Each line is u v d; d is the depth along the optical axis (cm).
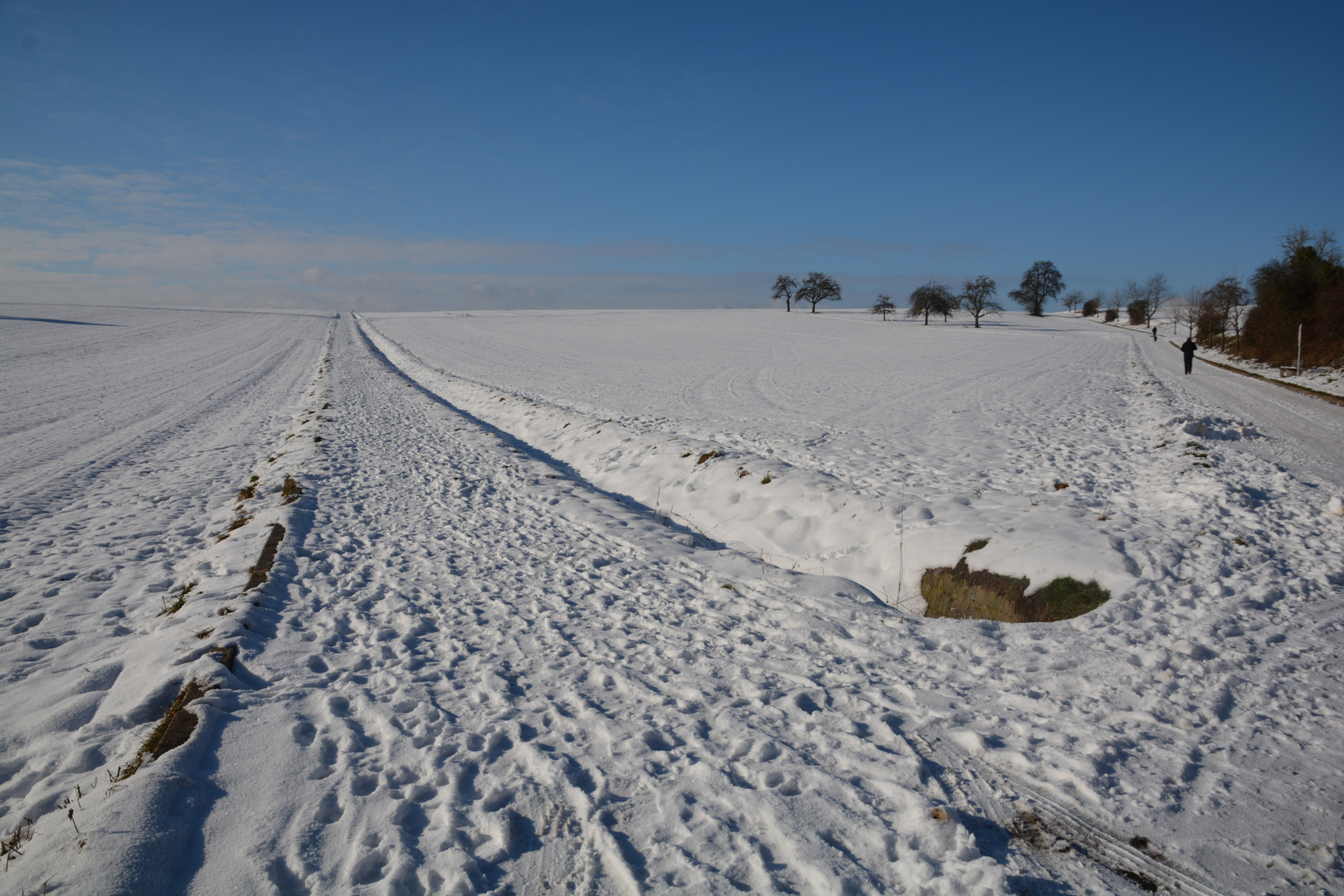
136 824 265
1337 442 1255
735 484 912
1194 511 693
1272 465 966
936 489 890
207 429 1545
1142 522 651
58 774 321
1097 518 657
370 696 393
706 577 621
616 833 277
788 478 870
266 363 3406
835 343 5316
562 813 290
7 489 959
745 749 336
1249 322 3431
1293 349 2812
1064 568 555
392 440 1353
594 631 496
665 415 1777
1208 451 1023
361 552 680
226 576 587
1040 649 449
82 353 3584
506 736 353
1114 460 1060
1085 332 7662
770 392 2317
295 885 252
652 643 474
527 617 523
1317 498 763
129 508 873
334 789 306
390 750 336
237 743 337
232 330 6006
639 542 725
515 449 1297
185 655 424
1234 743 344
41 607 543
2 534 750
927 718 365
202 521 816
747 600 560
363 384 2486
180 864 257
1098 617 489
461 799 300
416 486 977
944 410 1772
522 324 8012
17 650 459
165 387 2377
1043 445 1223
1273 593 511
